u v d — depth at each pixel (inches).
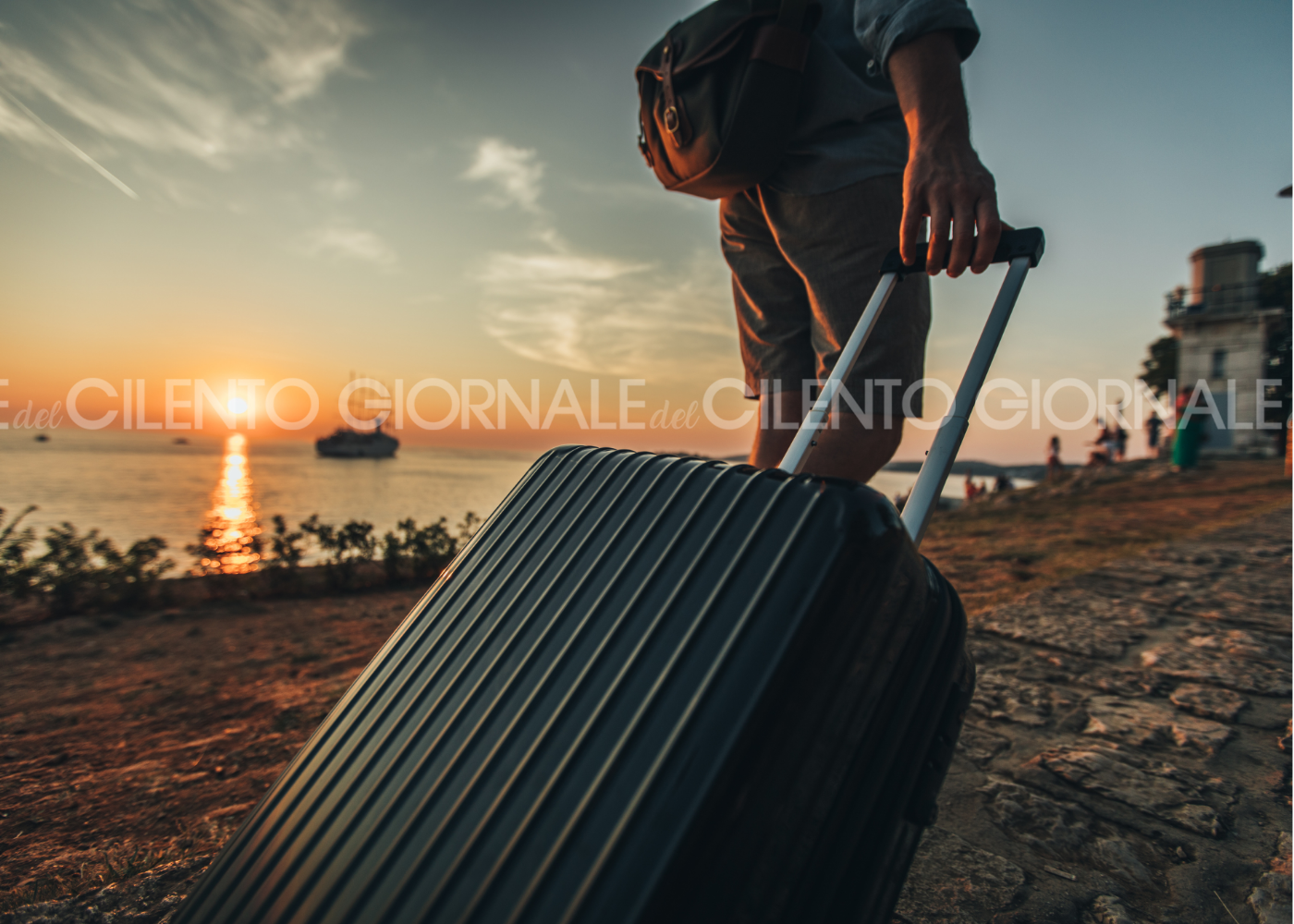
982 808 50.0
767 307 61.4
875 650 21.5
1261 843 44.6
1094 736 61.2
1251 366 775.1
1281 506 252.2
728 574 21.8
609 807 18.3
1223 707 66.9
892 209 50.1
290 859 23.4
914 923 37.5
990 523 264.5
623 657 22.0
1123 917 37.4
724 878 17.2
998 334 34.2
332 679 103.3
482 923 17.8
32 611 164.2
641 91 62.3
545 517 31.3
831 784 20.1
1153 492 374.9
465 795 21.3
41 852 51.0
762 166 52.9
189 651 127.4
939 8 40.3
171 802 59.7
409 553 226.7
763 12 50.8
